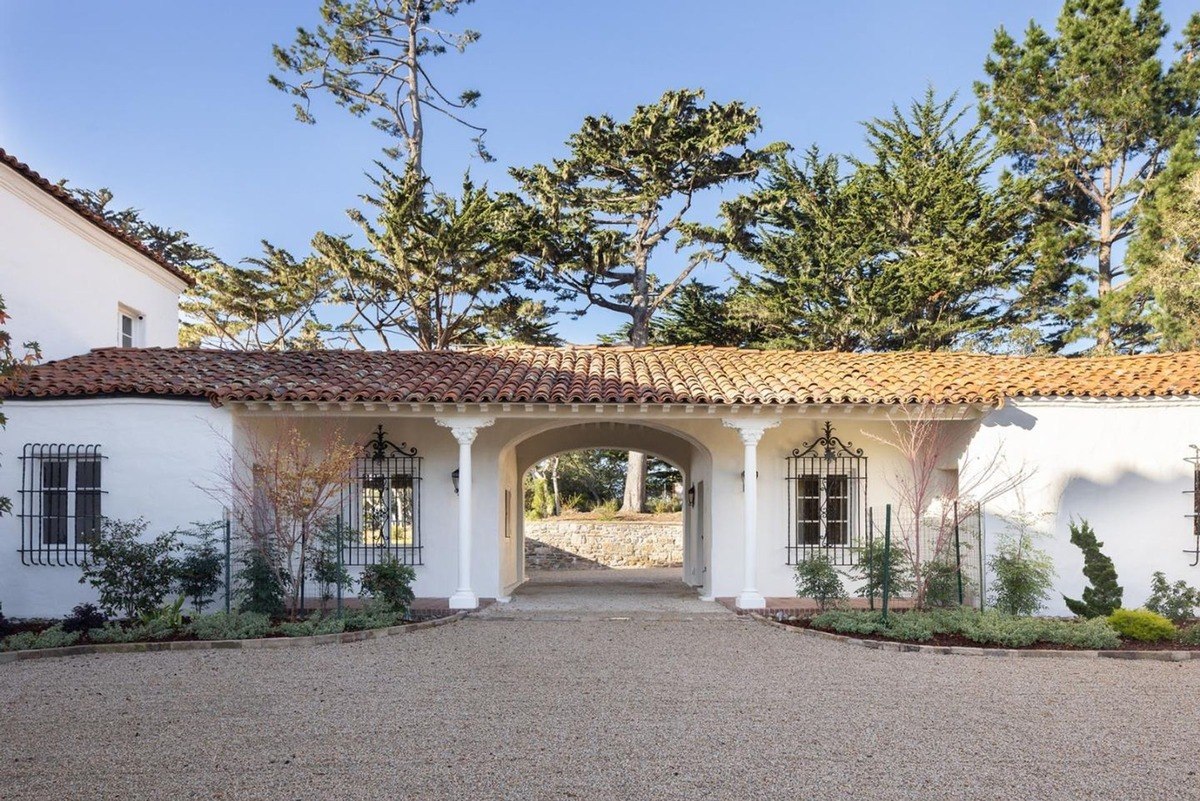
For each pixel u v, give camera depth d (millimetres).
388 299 29688
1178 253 24500
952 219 28328
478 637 12117
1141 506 14195
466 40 36062
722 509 16422
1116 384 14477
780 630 12727
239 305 31797
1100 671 9930
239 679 9328
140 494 14039
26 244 15211
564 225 29109
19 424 14062
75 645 11117
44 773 6258
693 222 29125
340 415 14812
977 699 8492
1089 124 29781
